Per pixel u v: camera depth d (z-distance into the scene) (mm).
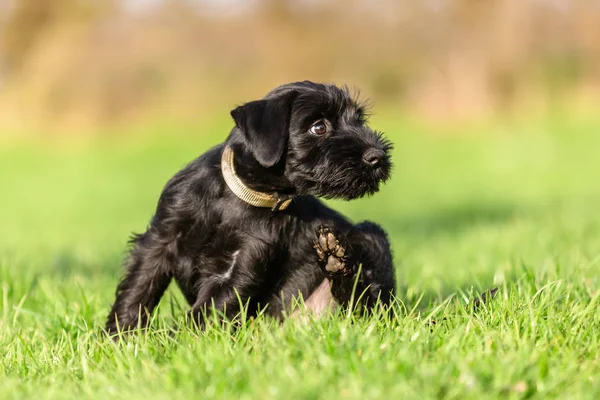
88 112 36094
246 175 4988
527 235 10297
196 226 4977
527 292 4910
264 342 4148
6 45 38875
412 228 13875
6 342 4840
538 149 27406
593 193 18750
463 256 8750
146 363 3910
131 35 37844
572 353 3898
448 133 31922
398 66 37094
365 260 5531
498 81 36188
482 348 3969
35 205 20781
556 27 36469
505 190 20375
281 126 4949
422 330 4164
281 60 37156
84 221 17156
